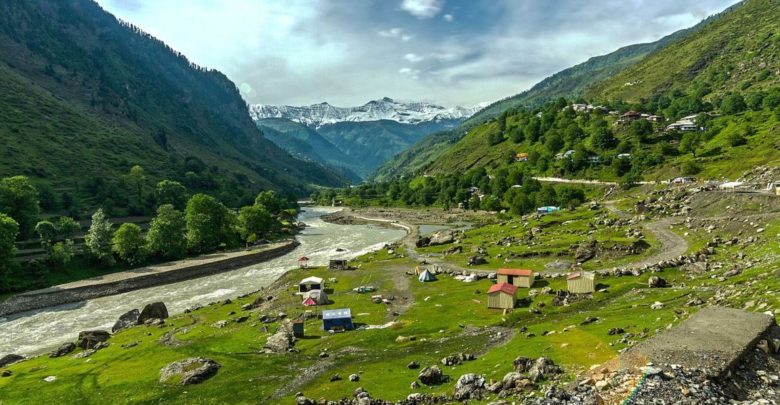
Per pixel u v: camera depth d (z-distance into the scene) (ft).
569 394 101.30
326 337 241.35
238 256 558.56
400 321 256.32
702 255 285.84
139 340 266.77
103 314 368.89
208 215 620.08
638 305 208.74
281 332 244.63
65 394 193.88
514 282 305.53
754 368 97.81
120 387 195.31
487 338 209.05
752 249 261.85
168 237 554.46
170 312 367.66
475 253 432.25
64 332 326.24
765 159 563.48
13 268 431.84
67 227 570.05
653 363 100.27
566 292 264.52
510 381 131.34
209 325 284.82
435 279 355.56
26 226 554.46
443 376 160.56
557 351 155.02
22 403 187.93
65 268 467.52
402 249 524.52
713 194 416.26
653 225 397.60
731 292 177.78
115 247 510.17
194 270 506.89
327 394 165.07
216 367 206.69
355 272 410.52
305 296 326.24
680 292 213.25
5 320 356.79
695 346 103.91
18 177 567.18
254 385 185.37
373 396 153.17
